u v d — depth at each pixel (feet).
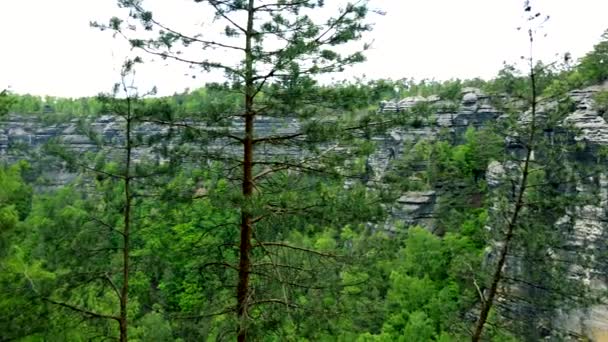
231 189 39.04
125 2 37.78
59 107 403.54
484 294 58.29
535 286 51.98
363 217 38.68
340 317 41.47
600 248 66.90
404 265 141.18
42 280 43.27
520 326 53.88
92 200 45.24
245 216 40.11
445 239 148.46
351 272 42.50
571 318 78.18
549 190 52.06
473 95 212.23
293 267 41.14
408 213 176.86
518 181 54.29
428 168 187.11
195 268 42.93
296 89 36.83
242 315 38.14
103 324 44.50
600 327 77.82
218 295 42.52
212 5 38.19
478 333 54.13
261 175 40.75
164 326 54.08
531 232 50.60
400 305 124.67
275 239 42.57
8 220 46.80
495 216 56.75
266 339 41.47
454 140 209.36
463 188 179.01
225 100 40.42
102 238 43.65
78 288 44.21
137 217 44.55
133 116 39.81
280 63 36.14
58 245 43.16
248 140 39.68
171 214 44.83
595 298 50.80
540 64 49.39
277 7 39.04
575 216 52.70
